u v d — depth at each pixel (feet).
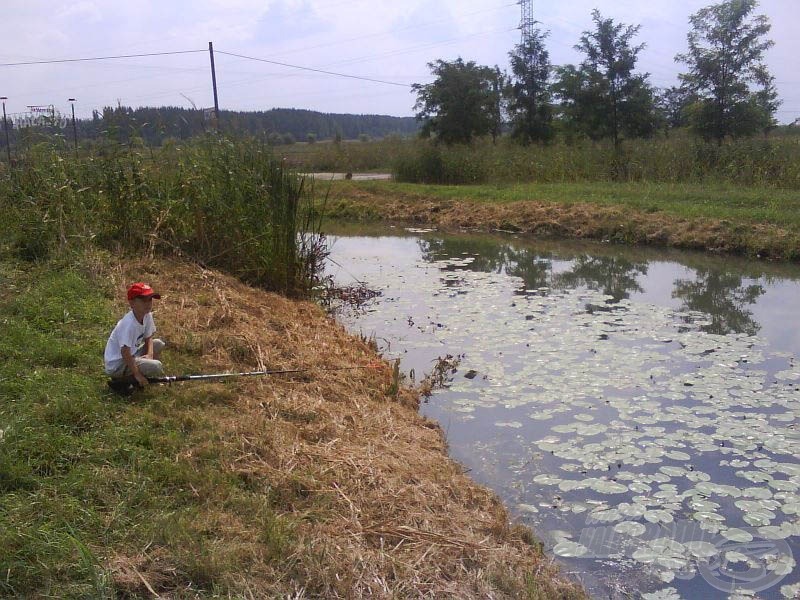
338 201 84.33
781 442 21.99
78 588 12.12
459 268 50.75
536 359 30.07
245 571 13.33
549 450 22.04
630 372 28.25
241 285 34.01
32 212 32.30
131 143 36.68
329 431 20.07
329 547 14.40
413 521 16.22
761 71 77.92
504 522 17.62
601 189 73.00
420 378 28.14
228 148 37.68
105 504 14.57
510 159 95.20
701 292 41.98
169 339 24.11
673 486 19.62
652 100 92.48
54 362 20.75
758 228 52.80
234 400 20.65
